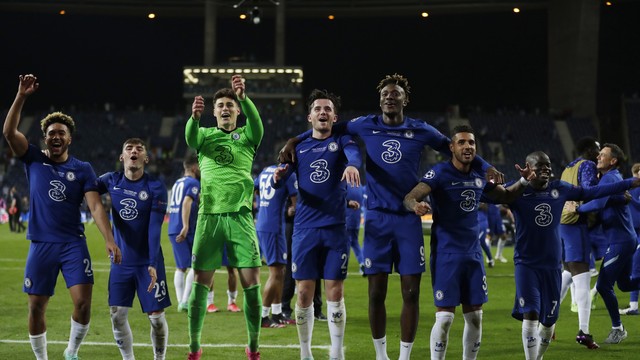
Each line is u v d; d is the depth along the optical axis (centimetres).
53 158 590
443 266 572
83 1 4884
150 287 586
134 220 595
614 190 619
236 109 662
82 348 705
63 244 580
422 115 4862
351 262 1709
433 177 573
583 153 791
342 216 624
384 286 594
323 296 1104
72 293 579
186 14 5012
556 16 4694
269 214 824
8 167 4250
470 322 580
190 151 4462
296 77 4850
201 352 659
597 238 777
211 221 637
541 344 625
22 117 4919
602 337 789
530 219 605
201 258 638
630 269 766
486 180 578
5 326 819
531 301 603
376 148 604
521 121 4653
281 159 632
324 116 624
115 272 595
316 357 675
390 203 593
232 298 955
